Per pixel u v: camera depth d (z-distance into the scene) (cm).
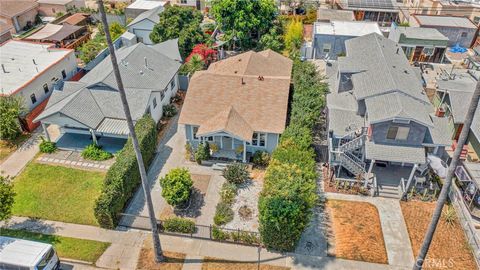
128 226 2712
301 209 2400
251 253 2512
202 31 5347
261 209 2455
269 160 3262
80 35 5809
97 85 3659
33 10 6388
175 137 3681
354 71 3594
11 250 2236
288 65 4231
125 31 5800
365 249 2534
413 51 5156
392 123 2850
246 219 2772
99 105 3556
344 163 3053
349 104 3484
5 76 3922
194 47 4975
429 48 5081
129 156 2933
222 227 2705
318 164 3288
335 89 3841
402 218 2772
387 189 3009
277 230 2386
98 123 3403
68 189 3048
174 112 4019
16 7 6175
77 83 3806
